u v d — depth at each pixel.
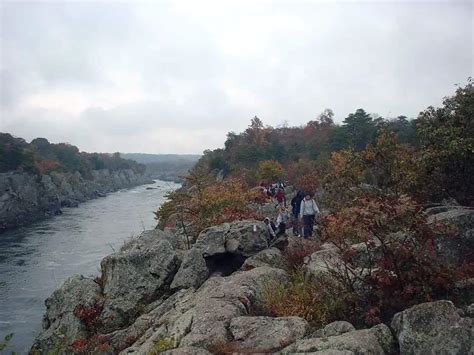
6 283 28.33
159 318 10.21
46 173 105.31
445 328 5.64
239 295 8.85
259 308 8.77
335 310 7.49
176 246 18.06
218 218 20.58
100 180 161.38
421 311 5.96
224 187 27.36
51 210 77.88
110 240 44.41
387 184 14.80
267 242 15.61
